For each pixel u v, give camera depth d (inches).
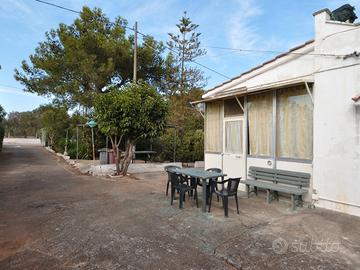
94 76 630.5
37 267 136.4
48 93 706.2
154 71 757.9
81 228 191.2
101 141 711.1
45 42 707.4
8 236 177.0
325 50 236.4
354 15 266.7
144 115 398.9
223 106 351.6
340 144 224.1
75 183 371.2
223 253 152.3
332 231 183.0
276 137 280.8
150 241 168.4
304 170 253.6
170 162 555.5
